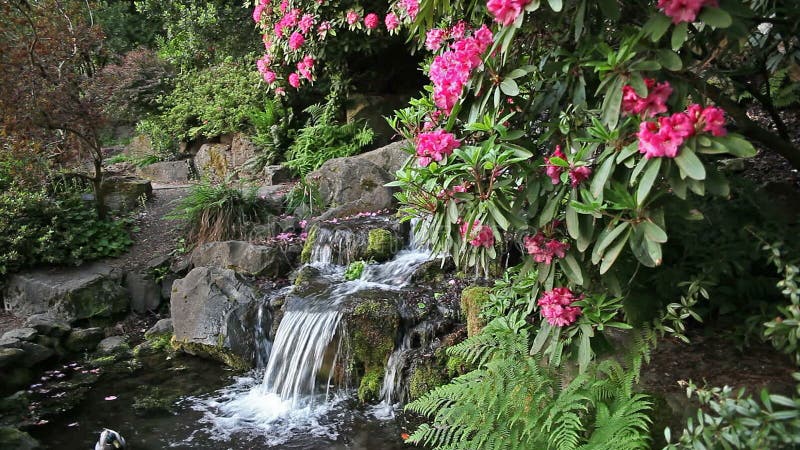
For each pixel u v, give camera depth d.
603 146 1.96
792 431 1.59
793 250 2.26
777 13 2.36
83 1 6.34
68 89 5.64
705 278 2.37
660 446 2.13
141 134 10.29
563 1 1.87
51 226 5.72
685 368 2.31
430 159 2.14
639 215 1.70
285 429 3.53
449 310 3.88
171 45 11.08
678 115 1.51
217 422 3.67
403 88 8.12
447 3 2.30
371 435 3.36
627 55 1.62
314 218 5.79
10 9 5.37
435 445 3.15
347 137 7.64
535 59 2.19
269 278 5.12
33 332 4.66
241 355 4.46
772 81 4.03
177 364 4.61
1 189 6.10
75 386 4.26
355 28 6.45
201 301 4.68
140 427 3.64
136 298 5.53
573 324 2.26
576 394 2.29
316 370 3.92
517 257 3.99
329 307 4.04
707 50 2.11
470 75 2.03
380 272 4.66
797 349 1.96
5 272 5.40
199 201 6.06
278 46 6.93
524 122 2.13
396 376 3.66
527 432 2.41
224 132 8.88
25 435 3.43
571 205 1.79
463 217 2.22
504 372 2.55
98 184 6.14
